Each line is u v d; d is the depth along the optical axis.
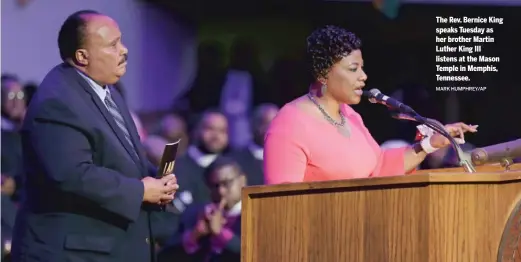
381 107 13.26
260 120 11.38
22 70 12.16
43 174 6.77
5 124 10.73
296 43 13.89
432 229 5.55
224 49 13.52
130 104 12.89
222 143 10.98
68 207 6.89
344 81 6.91
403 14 13.88
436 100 13.64
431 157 11.30
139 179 7.10
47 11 12.27
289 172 6.74
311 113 6.94
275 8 13.77
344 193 5.90
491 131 13.58
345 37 6.95
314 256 6.02
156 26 13.09
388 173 7.32
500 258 5.52
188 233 9.72
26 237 6.92
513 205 5.62
